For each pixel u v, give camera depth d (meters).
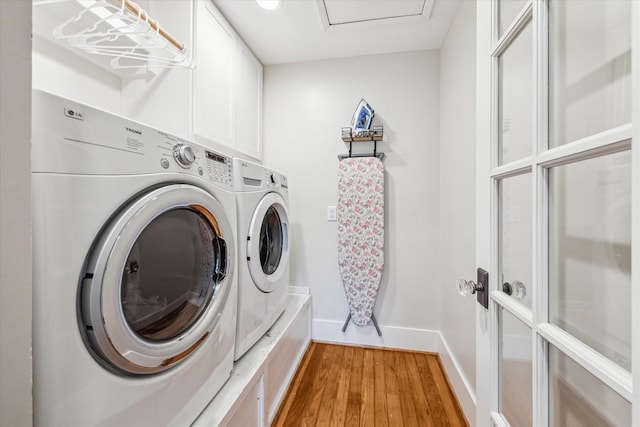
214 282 1.00
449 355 1.71
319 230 2.22
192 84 1.40
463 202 1.49
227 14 1.67
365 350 2.06
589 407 0.50
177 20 1.39
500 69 0.77
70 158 0.54
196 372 0.86
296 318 1.75
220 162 1.06
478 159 0.85
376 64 2.12
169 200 0.74
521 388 0.68
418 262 2.07
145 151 0.70
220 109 1.65
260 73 2.22
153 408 0.71
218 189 1.01
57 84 1.18
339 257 2.13
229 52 1.74
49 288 0.51
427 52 2.05
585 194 0.52
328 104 2.20
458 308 1.57
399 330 2.09
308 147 2.23
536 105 0.58
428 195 2.05
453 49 1.68
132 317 0.71
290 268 2.26
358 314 2.09
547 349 0.57
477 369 0.85
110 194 0.61
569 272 0.55
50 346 0.51
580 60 0.53
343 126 2.17
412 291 2.08
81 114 0.56
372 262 2.07
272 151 2.28
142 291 0.74
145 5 1.38
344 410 1.44
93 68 1.33
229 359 1.06
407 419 1.38
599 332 0.48
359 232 2.09
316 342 2.19
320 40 1.94
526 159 0.62
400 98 2.09
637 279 0.36
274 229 1.71
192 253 0.93
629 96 0.43
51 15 1.12
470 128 1.39
